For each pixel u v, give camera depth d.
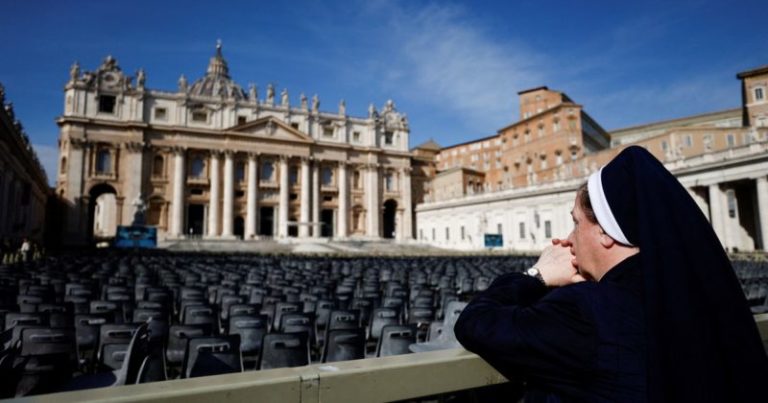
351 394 1.70
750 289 11.05
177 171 61.78
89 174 57.50
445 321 5.95
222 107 65.62
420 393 1.86
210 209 63.47
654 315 1.48
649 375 1.42
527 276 2.20
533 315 1.67
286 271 18.52
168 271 17.22
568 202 50.44
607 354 1.51
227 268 21.30
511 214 57.66
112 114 59.84
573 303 1.62
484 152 84.75
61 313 6.84
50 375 4.53
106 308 8.57
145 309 7.79
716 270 1.51
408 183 79.00
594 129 72.00
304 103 72.00
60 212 56.69
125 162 59.59
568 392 1.59
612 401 1.49
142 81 61.25
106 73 59.81
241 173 66.56
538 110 75.12
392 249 62.31
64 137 57.25
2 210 32.31
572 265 2.18
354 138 76.12
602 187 1.83
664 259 1.54
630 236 1.71
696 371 1.38
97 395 1.40
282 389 1.58
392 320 8.39
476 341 1.77
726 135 49.97
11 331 5.36
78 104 57.94
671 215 1.62
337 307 9.45
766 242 34.03
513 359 1.67
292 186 69.50
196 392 1.46
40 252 34.75
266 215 68.44
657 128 69.62
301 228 67.94
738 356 1.39
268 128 67.19
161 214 61.03
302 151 69.62
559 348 1.56
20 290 10.43
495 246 55.12
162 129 61.34
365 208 75.19
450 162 92.44
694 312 1.44
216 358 5.26
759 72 48.19
